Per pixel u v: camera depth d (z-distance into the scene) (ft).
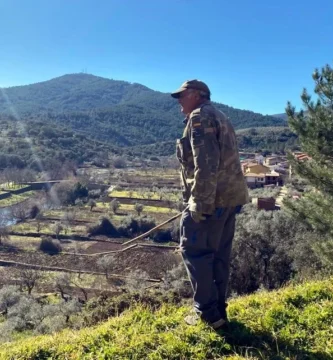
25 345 10.91
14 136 393.50
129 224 163.84
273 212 69.97
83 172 308.19
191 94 10.02
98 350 10.02
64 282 101.50
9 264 126.41
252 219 67.00
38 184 260.83
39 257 133.39
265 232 60.70
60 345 10.54
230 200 9.68
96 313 19.17
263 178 190.08
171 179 302.45
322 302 12.48
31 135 411.34
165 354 9.59
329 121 31.37
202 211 9.14
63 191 230.27
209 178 9.04
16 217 193.77
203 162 9.06
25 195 238.68
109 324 11.66
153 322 11.31
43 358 10.07
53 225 169.48
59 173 289.74
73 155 373.81
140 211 189.16
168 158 456.04
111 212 194.49
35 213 199.62
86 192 236.84
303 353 9.66
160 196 227.20
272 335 10.37
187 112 10.24
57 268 120.88
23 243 152.05
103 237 157.89
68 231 166.81
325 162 32.89
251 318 11.37
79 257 132.16
